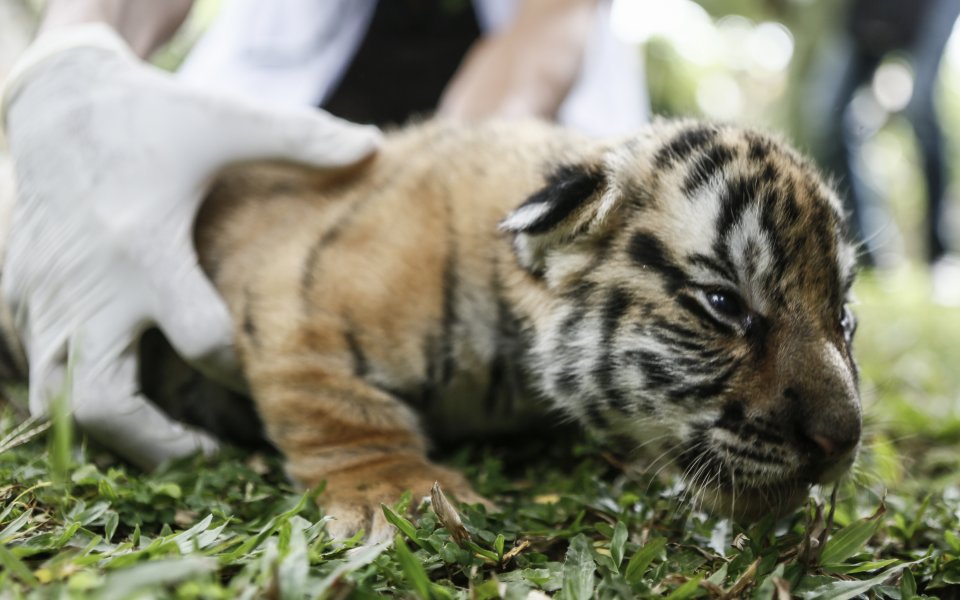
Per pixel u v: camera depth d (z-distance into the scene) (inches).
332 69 31.5
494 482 20.4
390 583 16.0
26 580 15.1
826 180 20.4
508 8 31.6
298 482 20.2
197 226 22.2
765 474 18.3
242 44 32.0
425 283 20.6
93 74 21.7
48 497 17.9
